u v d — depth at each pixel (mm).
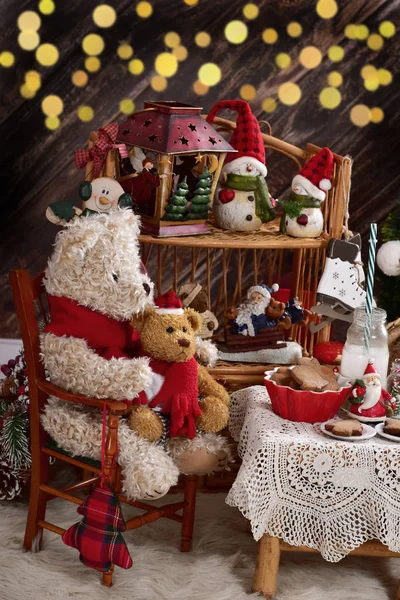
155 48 3199
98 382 2113
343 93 3225
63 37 3193
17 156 3285
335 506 2010
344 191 2684
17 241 3371
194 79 3221
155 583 2191
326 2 3146
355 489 2010
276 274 3375
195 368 2264
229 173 2711
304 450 2006
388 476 1998
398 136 3260
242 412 2439
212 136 2604
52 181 3312
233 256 3350
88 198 2561
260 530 2014
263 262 3367
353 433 2049
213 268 3357
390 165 3285
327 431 2072
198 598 2125
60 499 2639
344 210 2697
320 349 2695
